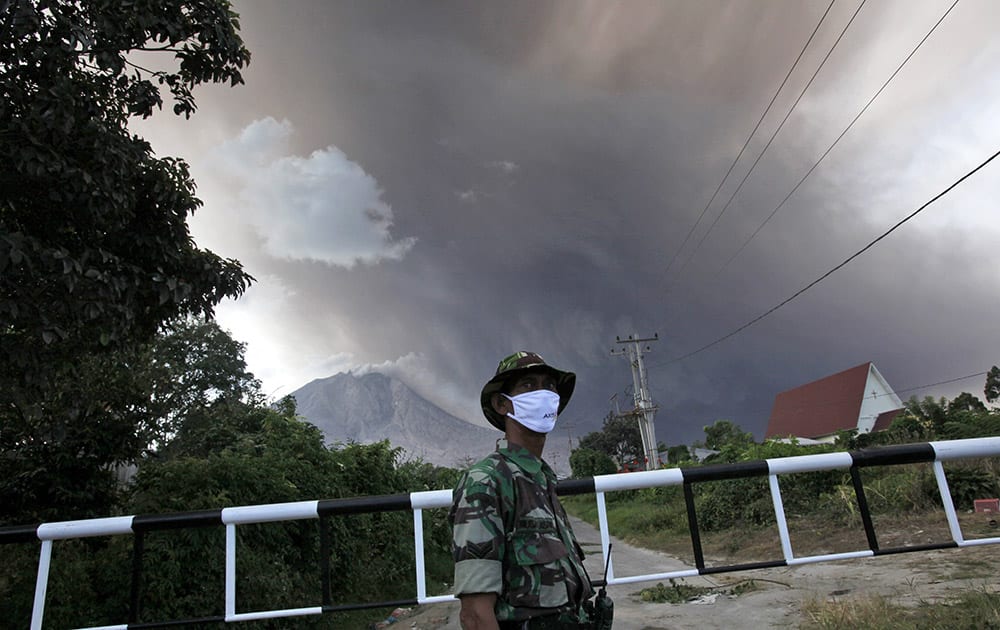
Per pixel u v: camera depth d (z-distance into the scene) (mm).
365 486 9305
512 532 1528
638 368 37625
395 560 9266
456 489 1637
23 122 4449
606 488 3102
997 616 3693
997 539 3156
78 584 4727
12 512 6148
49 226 5109
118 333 5027
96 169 4852
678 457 44375
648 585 7211
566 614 1460
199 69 5926
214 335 21078
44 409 5961
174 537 5125
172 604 4906
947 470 9625
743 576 6902
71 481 6438
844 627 4188
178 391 17984
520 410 1733
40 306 4551
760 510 12055
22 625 4367
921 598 4637
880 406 43781
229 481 5836
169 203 5551
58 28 4648
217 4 5730
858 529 9117
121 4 4984
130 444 6855
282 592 5902
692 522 3186
